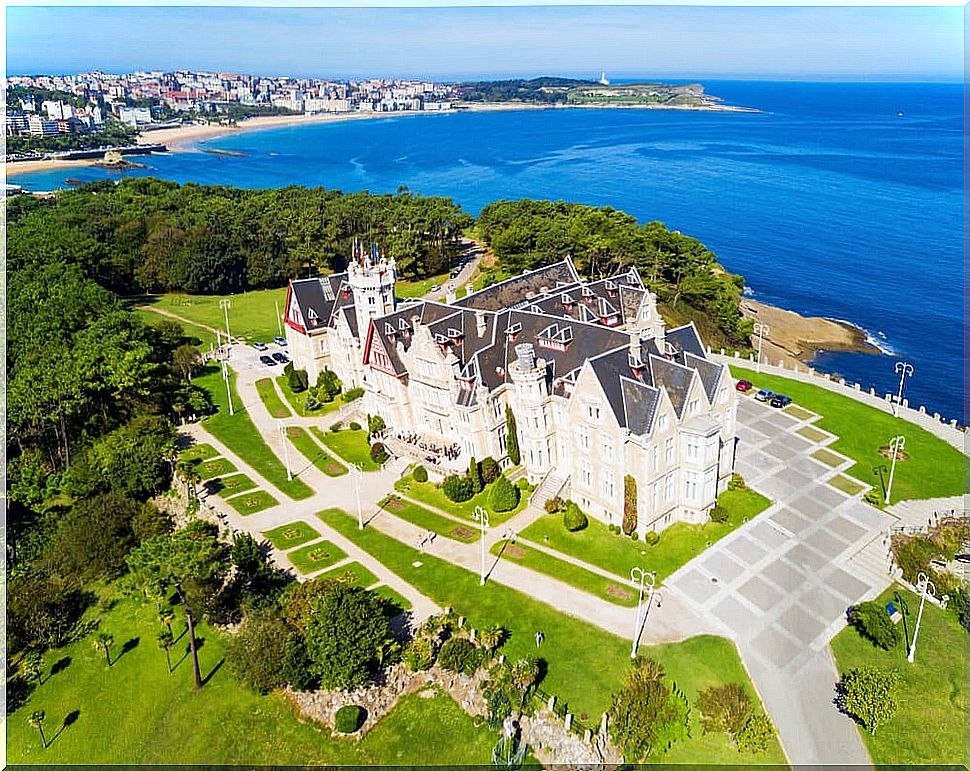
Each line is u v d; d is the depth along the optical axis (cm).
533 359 9275
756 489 9450
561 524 9006
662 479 8456
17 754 6353
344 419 12231
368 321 12394
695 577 7906
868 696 5941
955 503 8962
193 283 19862
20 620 7500
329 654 6406
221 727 6494
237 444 11450
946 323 17638
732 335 15775
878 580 7775
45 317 12488
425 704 6594
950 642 6888
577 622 7319
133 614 7981
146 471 9844
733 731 6006
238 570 8181
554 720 6234
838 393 12275
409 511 9494
